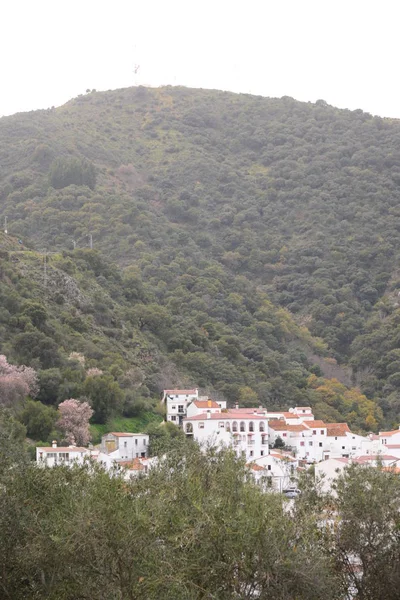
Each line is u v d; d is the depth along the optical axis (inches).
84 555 2459.4
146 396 7603.4
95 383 6934.1
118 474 2778.1
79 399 6811.0
